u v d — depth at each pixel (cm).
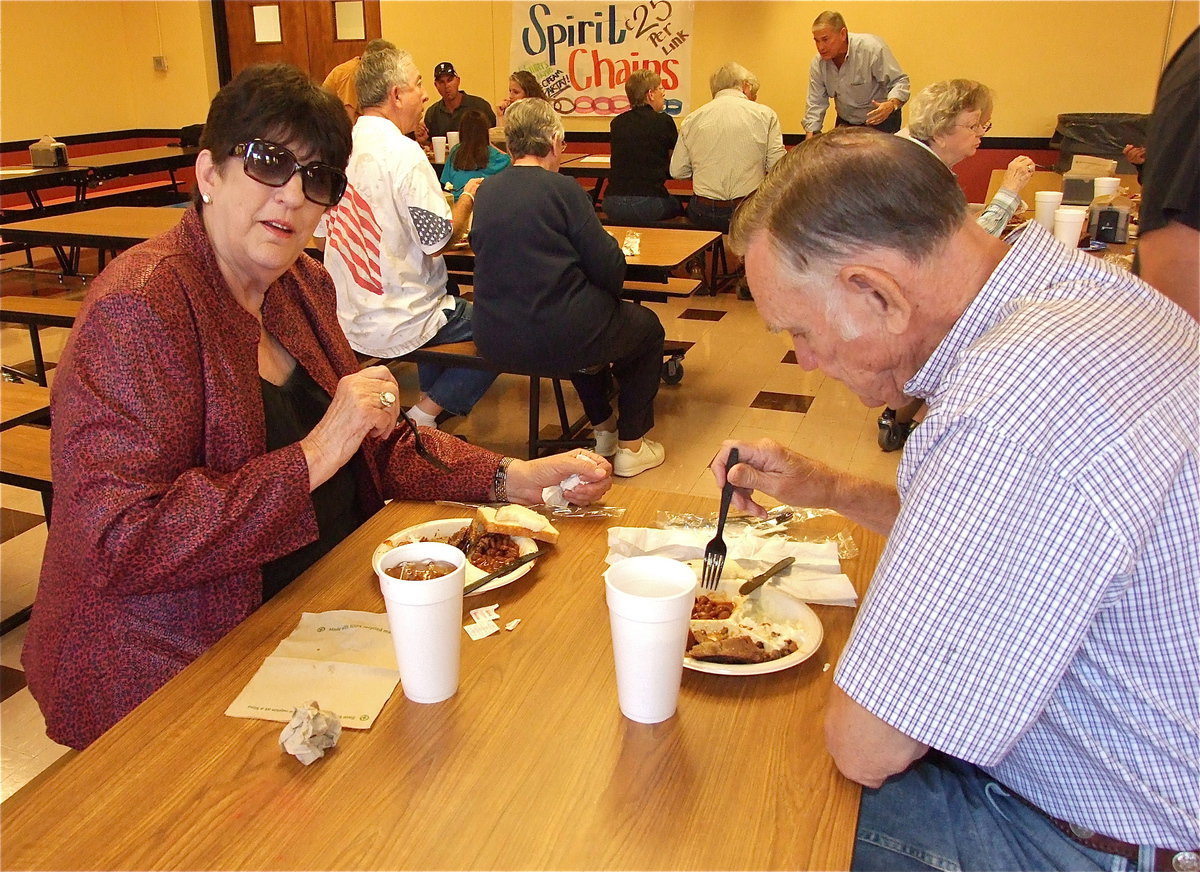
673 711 100
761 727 99
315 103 130
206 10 840
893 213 90
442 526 142
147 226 434
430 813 86
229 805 87
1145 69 621
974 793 108
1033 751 98
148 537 116
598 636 115
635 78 614
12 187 568
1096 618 89
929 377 97
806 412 421
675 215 652
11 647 240
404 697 103
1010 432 82
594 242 317
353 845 83
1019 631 83
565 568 132
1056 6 627
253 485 121
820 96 606
